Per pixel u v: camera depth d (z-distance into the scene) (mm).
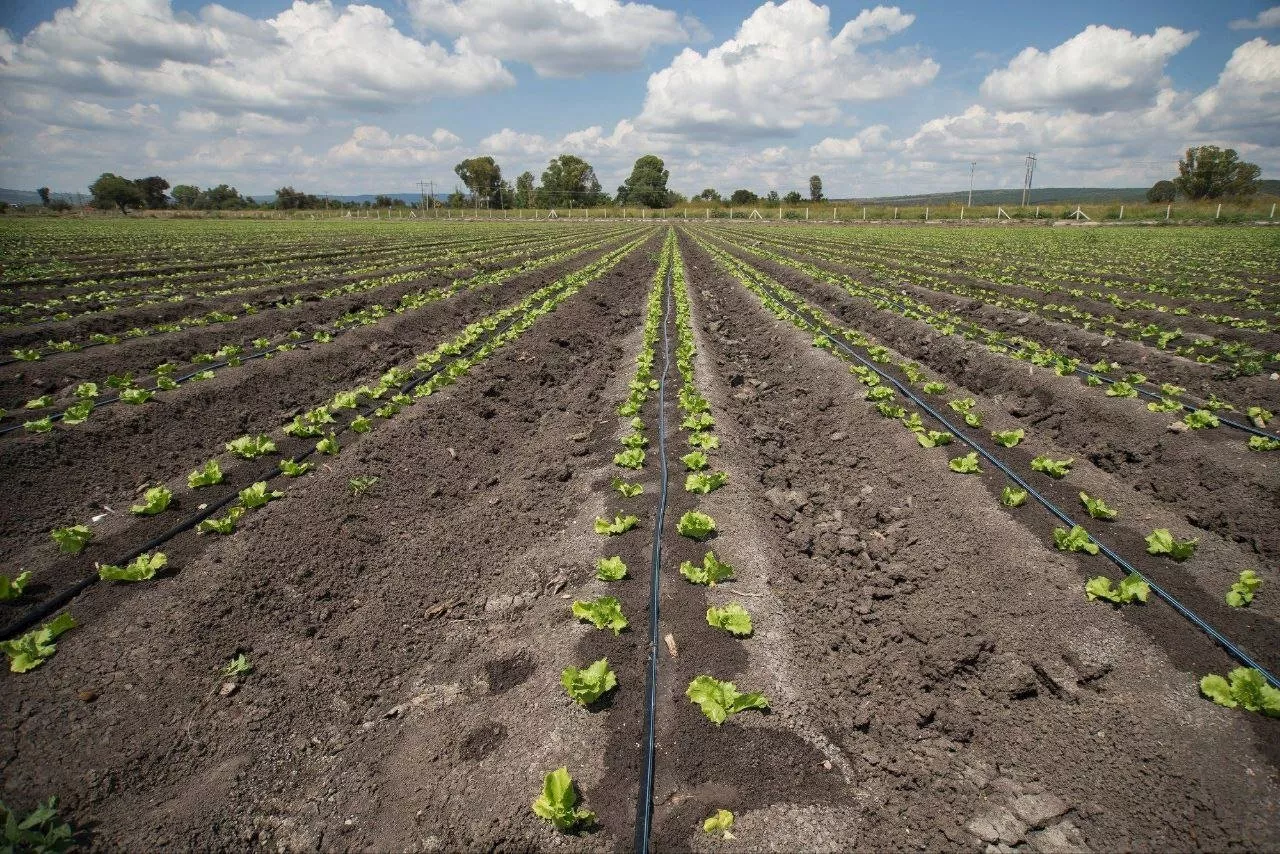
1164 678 5512
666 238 53344
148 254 30734
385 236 49812
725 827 4395
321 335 14930
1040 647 5977
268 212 104875
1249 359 13359
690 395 11422
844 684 5934
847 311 20328
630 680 5570
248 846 4492
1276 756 4723
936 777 5023
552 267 28922
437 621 6781
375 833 4551
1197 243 40656
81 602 6215
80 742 4852
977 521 7840
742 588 6668
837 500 9250
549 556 7543
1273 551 7031
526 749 4992
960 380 13852
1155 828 4434
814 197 116375
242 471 8938
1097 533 7508
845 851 4355
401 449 10016
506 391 13188
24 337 13523
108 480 8727
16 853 4062
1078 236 49594
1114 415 10633
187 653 5781
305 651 6172
